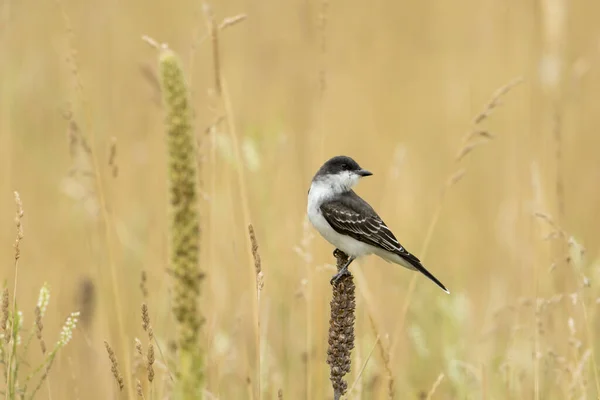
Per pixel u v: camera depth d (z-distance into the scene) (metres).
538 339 10.87
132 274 13.15
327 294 12.83
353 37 21.38
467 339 12.22
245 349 10.67
